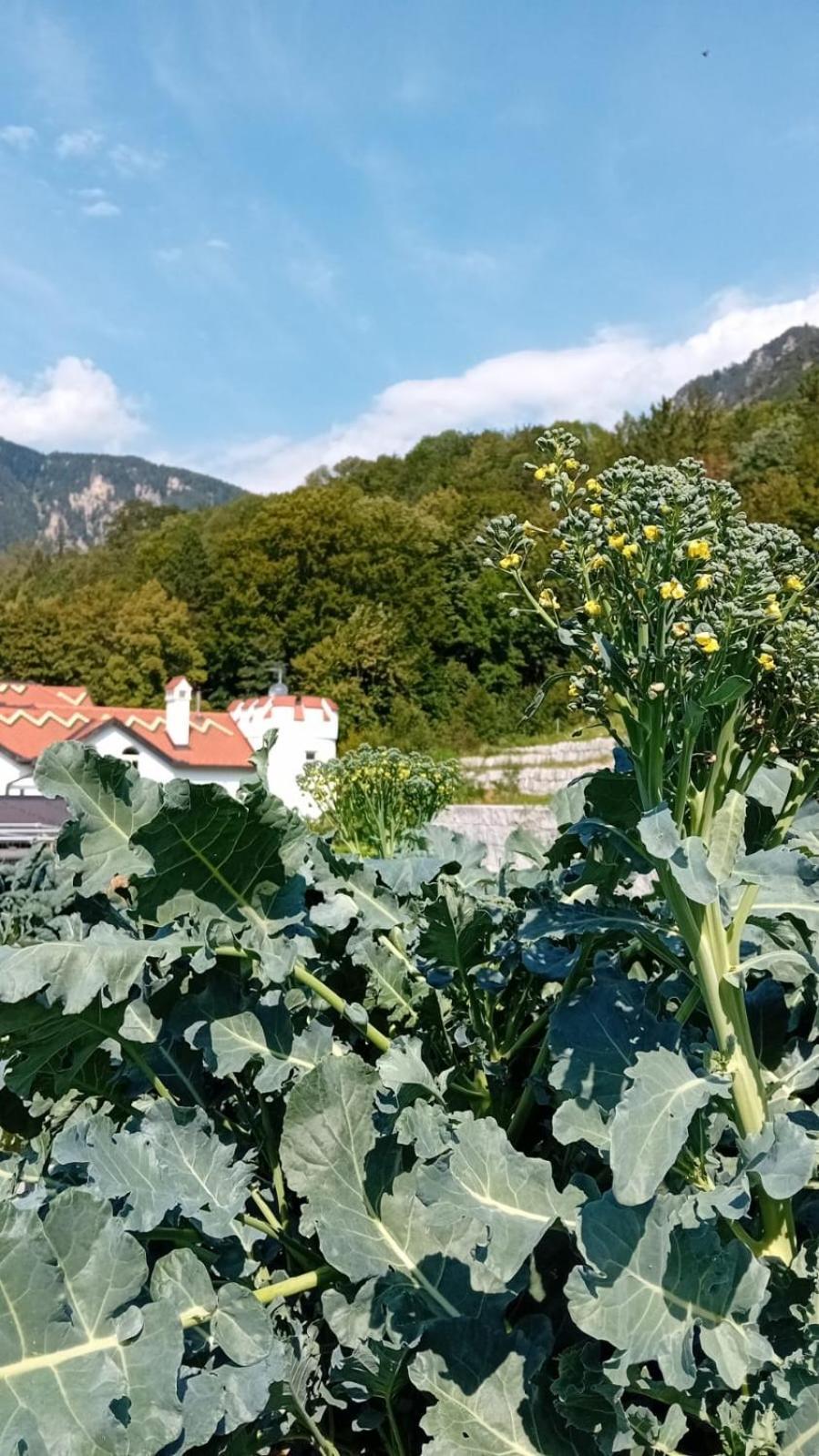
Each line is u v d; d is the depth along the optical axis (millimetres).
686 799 1533
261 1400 1465
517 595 1771
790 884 1473
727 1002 1501
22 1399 1200
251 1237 1790
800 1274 1474
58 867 1769
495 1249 1413
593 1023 1646
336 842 12336
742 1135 1511
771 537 1574
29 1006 1622
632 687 1550
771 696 1601
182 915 1844
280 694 25984
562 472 1662
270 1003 1966
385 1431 1729
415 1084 1705
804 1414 1322
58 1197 1379
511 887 2568
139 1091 2123
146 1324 1353
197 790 1658
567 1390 1419
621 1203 1241
